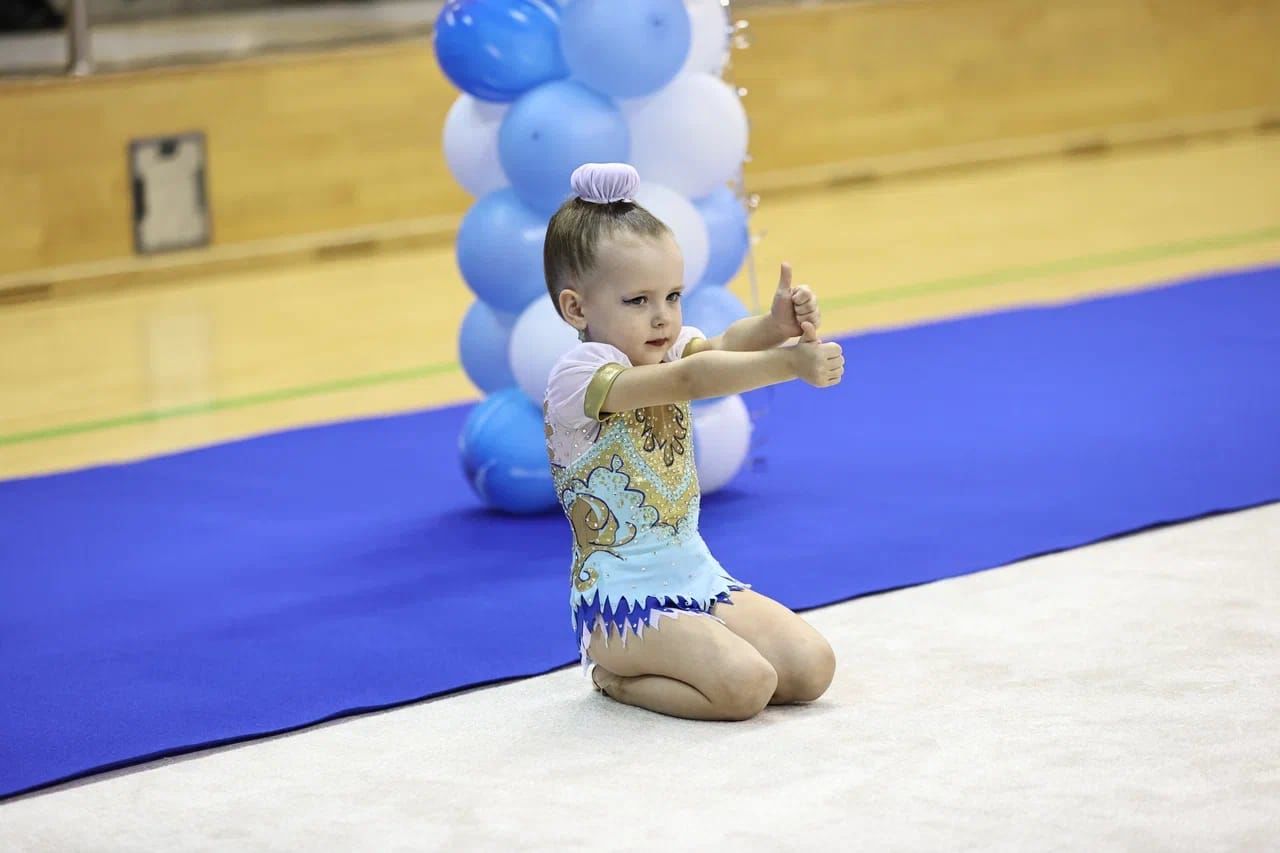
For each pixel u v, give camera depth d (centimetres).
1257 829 338
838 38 1398
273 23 1243
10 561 596
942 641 461
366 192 1234
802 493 625
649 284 416
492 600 527
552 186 573
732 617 425
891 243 1180
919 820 348
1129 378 779
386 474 696
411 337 979
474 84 586
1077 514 577
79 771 400
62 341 988
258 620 517
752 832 346
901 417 736
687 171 589
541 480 611
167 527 632
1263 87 1614
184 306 1080
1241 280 980
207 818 372
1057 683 423
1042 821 345
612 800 367
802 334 398
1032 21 1482
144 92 1131
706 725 411
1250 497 586
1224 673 425
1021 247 1139
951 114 1462
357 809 372
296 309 1062
